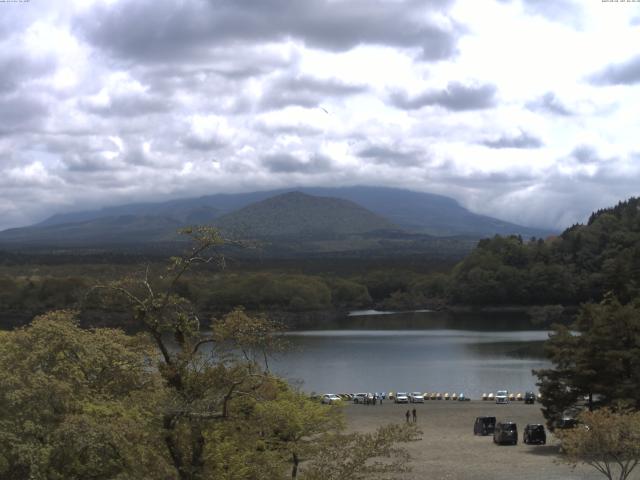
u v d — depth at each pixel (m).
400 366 143.38
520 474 54.38
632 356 63.47
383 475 53.47
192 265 27.86
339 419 39.19
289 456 33.44
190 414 25.88
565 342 67.62
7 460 25.97
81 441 25.69
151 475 25.77
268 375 28.30
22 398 26.94
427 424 82.56
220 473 26.62
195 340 27.77
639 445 44.03
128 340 33.97
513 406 97.50
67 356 31.94
